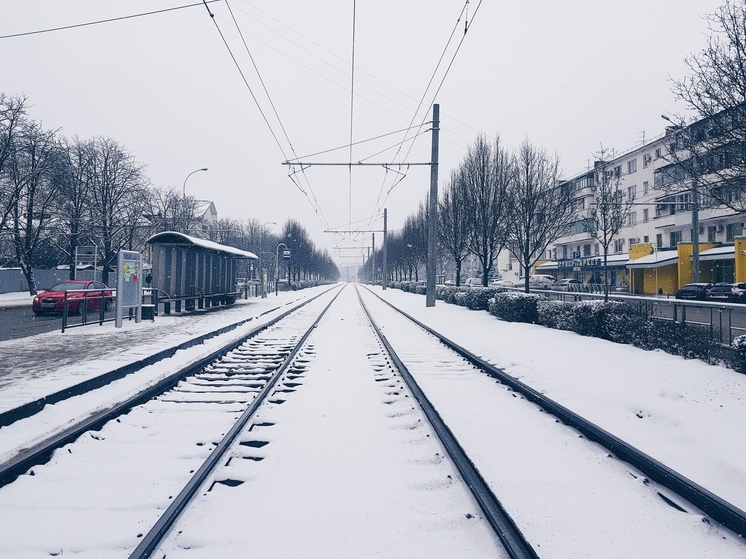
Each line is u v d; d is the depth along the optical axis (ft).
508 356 31.35
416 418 18.45
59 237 127.75
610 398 20.71
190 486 11.58
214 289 84.48
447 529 10.46
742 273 109.91
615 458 14.25
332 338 43.32
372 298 123.03
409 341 41.70
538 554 9.12
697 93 25.27
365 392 22.74
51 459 14.35
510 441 15.67
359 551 9.54
